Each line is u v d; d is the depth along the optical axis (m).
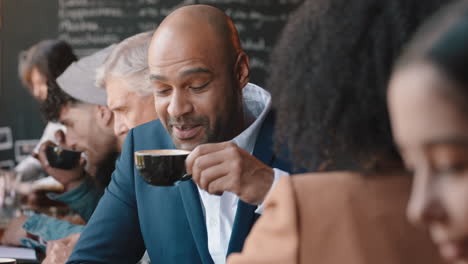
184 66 1.23
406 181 0.63
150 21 3.49
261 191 1.08
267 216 0.66
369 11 0.64
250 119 1.46
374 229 0.62
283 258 0.62
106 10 3.51
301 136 0.71
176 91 1.26
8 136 3.47
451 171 0.41
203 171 1.08
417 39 0.42
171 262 1.38
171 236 1.38
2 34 3.48
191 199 1.34
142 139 1.49
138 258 1.51
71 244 1.75
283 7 3.42
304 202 0.64
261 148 1.30
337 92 0.65
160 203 1.40
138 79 1.99
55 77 2.64
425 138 0.40
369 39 0.64
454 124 0.39
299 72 0.70
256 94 1.47
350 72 0.64
